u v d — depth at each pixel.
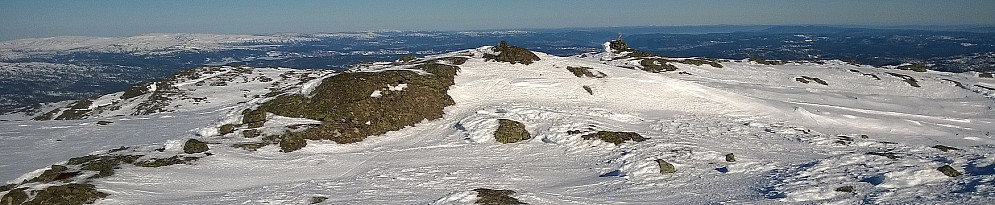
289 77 54.50
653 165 20.23
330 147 25.70
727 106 34.75
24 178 19.09
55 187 16.53
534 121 29.52
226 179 19.78
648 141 25.14
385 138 27.64
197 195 17.25
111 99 50.88
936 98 42.25
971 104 39.41
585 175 20.27
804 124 30.84
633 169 20.09
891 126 30.17
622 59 52.25
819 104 36.78
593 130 26.88
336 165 22.61
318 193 17.48
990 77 52.59
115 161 21.34
